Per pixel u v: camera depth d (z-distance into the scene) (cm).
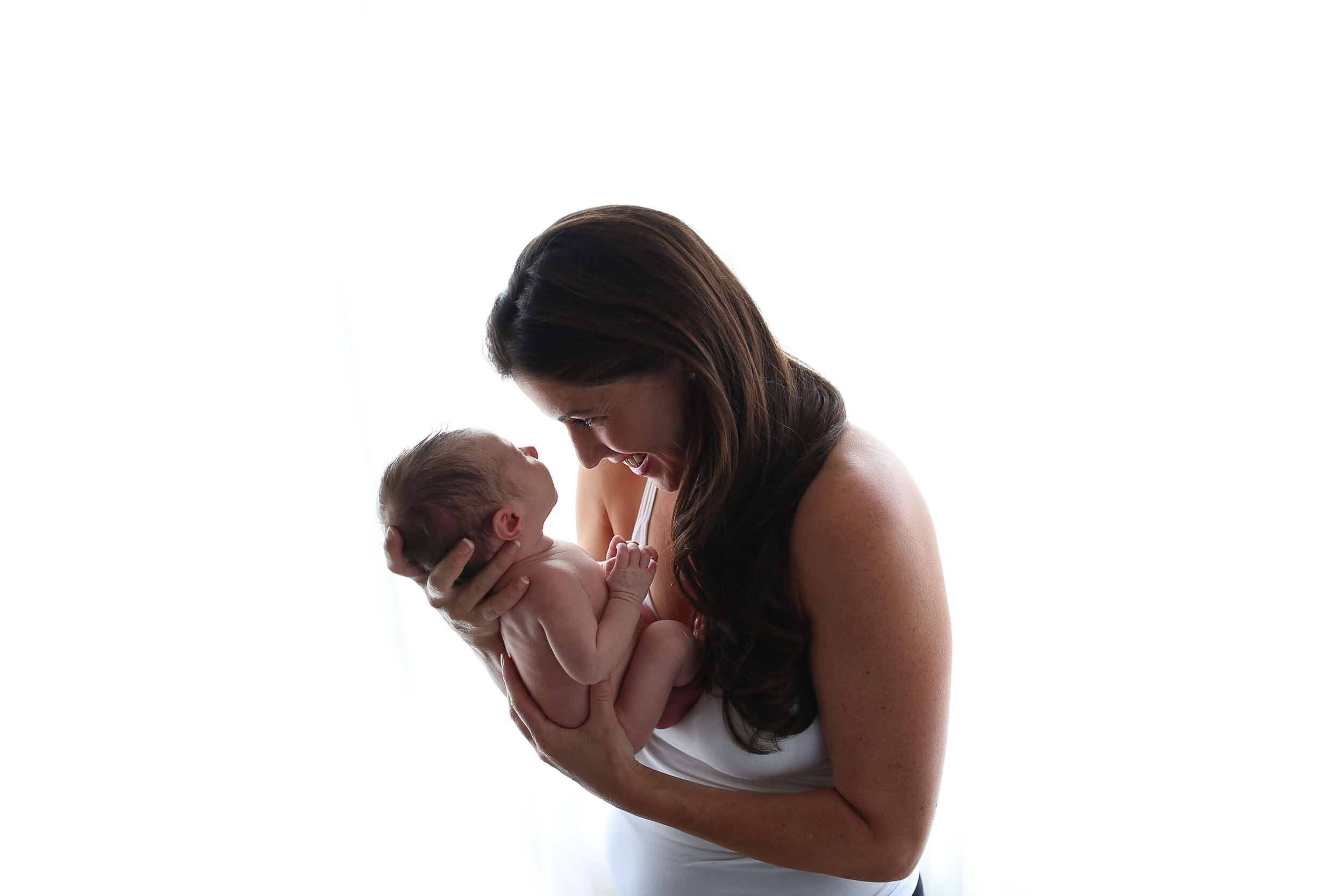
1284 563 156
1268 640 160
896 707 89
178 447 173
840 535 89
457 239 160
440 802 186
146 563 177
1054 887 176
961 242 155
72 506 173
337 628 183
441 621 175
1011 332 157
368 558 179
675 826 100
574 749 103
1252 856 168
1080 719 169
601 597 108
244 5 152
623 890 126
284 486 176
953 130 152
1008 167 152
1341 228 144
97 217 161
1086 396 157
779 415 97
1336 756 161
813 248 162
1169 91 145
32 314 163
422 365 163
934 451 165
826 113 157
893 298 161
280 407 172
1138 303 153
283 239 162
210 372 169
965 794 173
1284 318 149
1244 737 164
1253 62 142
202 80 155
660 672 105
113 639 179
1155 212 149
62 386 167
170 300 166
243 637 183
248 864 192
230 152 158
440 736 181
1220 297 150
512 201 161
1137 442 157
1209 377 153
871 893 112
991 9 147
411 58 154
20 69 153
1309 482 153
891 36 152
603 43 157
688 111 159
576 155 160
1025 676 168
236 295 166
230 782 189
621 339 89
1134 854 173
